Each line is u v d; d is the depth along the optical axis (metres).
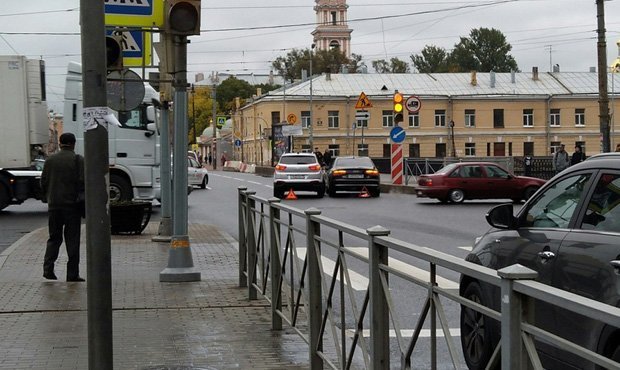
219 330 8.28
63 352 7.35
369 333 5.07
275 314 8.23
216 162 92.06
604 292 4.86
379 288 4.92
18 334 8.08
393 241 4.63
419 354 4.43
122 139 22.91
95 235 5.68
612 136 75.75
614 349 4.43
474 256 6.80
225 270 12.34
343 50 124.06
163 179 16.20
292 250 7.49
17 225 21.03
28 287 10.79
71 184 11.23
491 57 121.38
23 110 23.53
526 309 3.24
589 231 5.35
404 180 41.06
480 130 76.75
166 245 15.59
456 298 3.90
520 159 40.28
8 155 23.47
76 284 11.05
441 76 80.19
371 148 77.06
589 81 78.44
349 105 77.31
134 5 11.43
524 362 3.22
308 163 32.84
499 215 6.39
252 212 9.69
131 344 7.71
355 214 23.69
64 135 11.34
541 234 5.91
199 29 10.66
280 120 78.69
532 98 76.06
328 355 6.27
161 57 11.55
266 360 7.10
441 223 20.69
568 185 5.90
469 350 5.77
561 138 76.69
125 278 11.56
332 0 125.44
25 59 23.59
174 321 8.73
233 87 124.75
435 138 76.75
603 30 30.08
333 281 5.98
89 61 5.62
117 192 22.94
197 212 25.38
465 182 28.50
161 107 16.12
